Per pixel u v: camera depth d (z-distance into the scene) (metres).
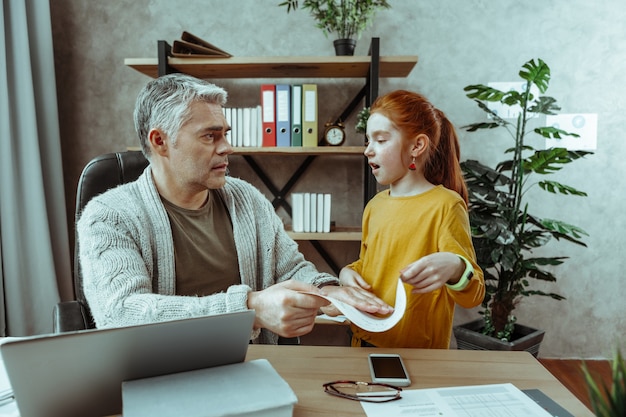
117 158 1.31
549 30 2.26
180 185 1.11
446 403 0.70
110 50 2.35
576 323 2.37
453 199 1.10
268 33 2.31
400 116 1.13
